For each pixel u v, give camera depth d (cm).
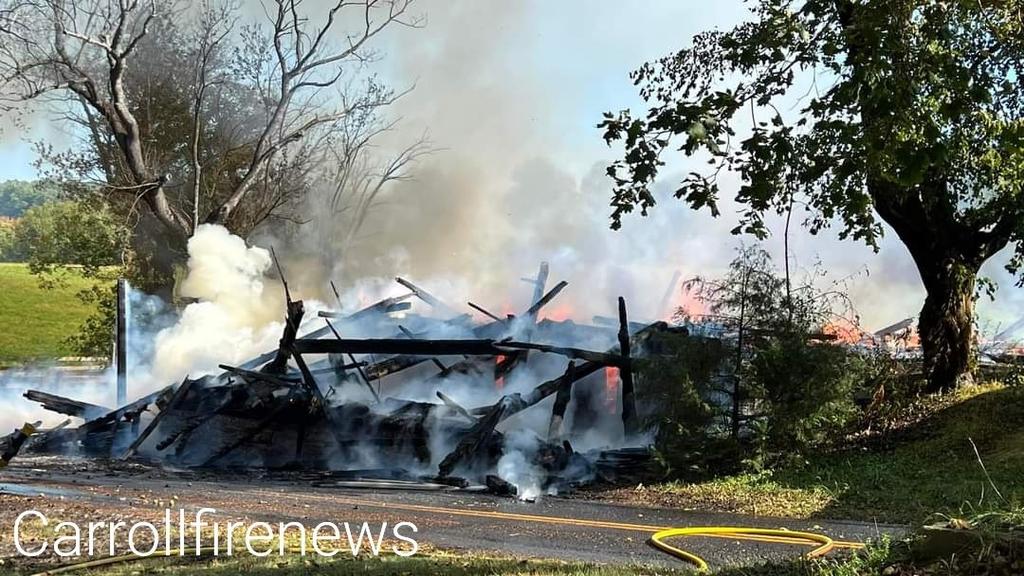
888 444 1505
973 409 1550
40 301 4584
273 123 2997
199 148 3200
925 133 700
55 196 3058
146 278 3059
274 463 1639
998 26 884
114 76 2705
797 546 927
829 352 1431
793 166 834
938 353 1697
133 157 2783
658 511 1181
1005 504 1031
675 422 1430
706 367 1441
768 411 1417
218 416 1700
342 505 1205
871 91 705
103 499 1202
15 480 1388
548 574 730
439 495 1318
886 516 1109
